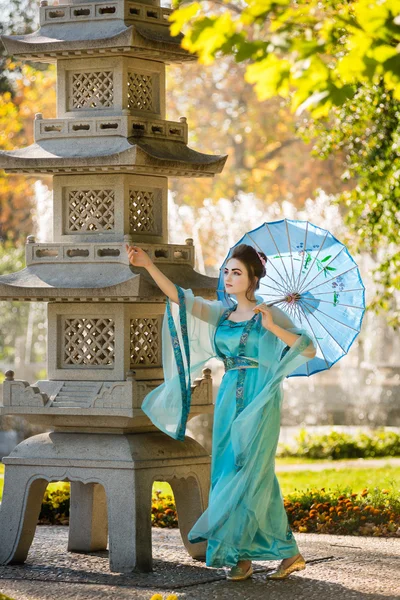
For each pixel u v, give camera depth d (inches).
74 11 273.4
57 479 266.4
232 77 1219.2
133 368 269.1
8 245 1154.7
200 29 168.9
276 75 167.8
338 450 667.4
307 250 262.7
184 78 1229.7
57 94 279.4
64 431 274.1
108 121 266.2
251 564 261.3
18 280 267.6
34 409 268.2
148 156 257.8
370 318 1071.0
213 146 1248.2
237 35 169.3
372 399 858.1
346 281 260.2
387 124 458.9
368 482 487.2
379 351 1072.2
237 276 259.0
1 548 272.4
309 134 502.6
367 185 474.0
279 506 254.1
